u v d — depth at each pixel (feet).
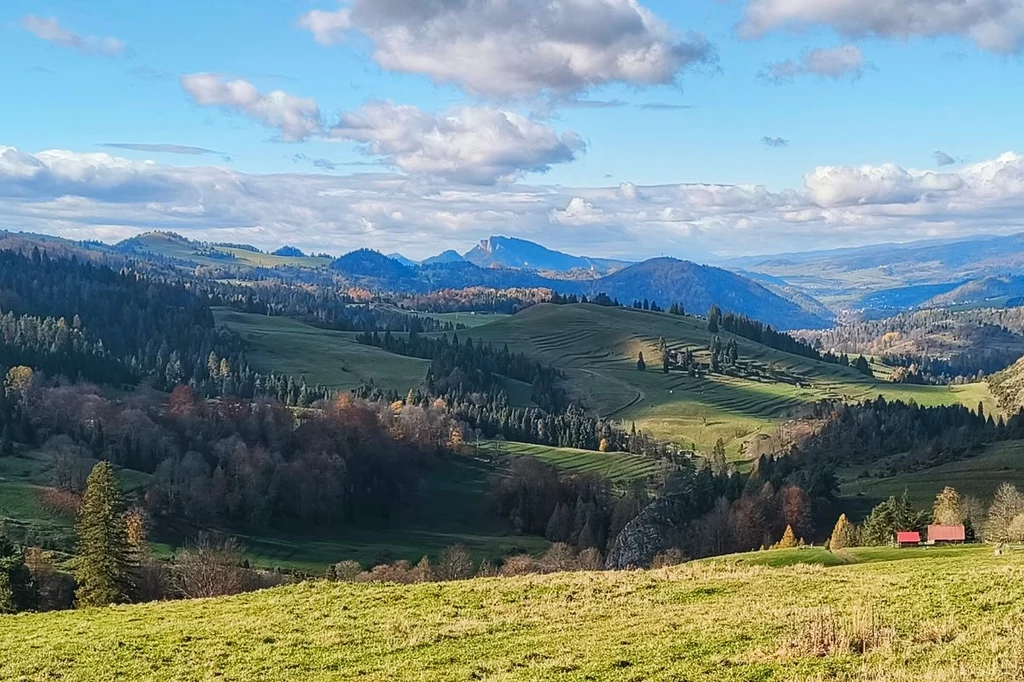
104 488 235.81
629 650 96.63
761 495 497.87
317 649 111.65
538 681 88.02
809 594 123.85
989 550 211.82
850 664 79.97
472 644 108.37
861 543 390.01
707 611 116.37
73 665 111.75
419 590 148.36
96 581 230.07
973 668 71.36
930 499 533.96
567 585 146.10
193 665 107.86
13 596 233.76
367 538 523.29
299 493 533.55
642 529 490.49
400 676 96.12
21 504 432.66
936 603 104.22
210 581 286.87
